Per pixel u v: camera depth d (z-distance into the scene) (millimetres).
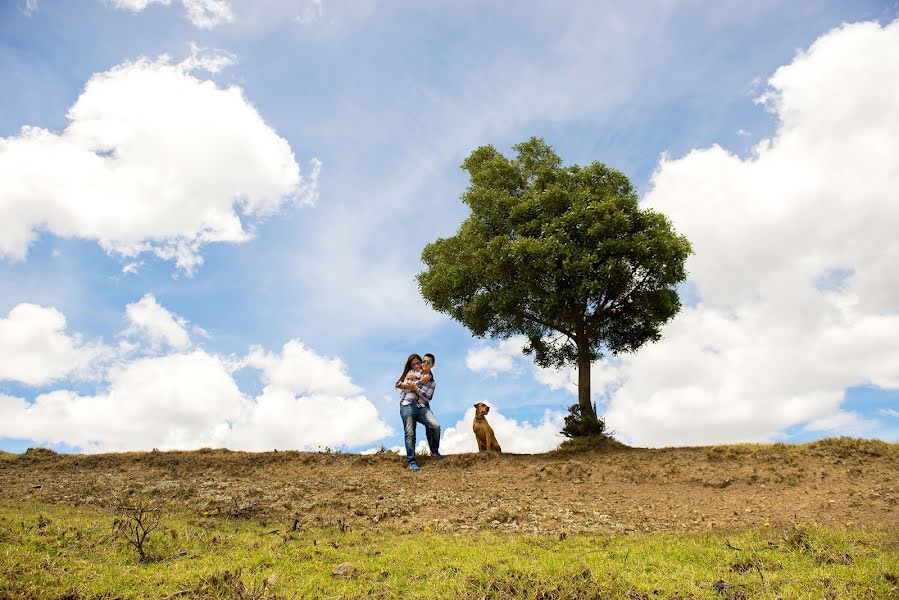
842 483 10531
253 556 6457
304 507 9586
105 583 5316
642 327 17031
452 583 5480
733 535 7473
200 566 6008
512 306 16688
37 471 12438
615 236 15320
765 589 5242
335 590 5426
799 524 7938
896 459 11633
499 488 11406
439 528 8367
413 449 13383
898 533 7336
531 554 6660
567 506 9852
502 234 16969
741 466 11875
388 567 6168
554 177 17188
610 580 5434
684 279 15875
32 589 4926
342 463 13531
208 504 9516
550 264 14938
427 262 18688
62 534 6824
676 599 5059
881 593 5066
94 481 11258
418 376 14086
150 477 11898
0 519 7270
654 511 9641
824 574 5578
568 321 16578
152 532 7172
